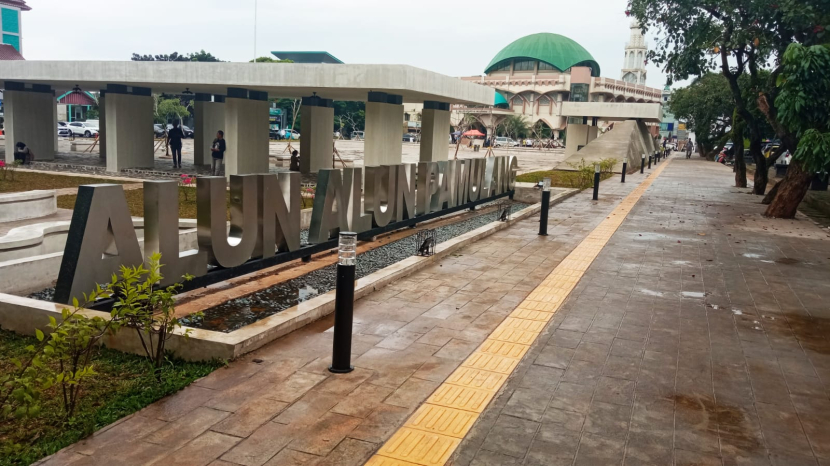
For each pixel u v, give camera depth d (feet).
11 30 181.16
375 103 65.16
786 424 15.10
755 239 41.78
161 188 21.08
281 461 12.69
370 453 13.15
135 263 21.29
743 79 84.79
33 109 83.30
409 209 40.42
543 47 346.95
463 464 12.87
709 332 22.07
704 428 14.78
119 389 15.72
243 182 24.82
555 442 13.91
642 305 25.34
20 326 19.17
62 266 19.38
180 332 18.35
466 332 21.22
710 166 136.46
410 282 27.81
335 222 32.14
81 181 61.87
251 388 16.10
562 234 41.98
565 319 23.15
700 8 57.11
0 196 39.22
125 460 12.55
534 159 151.74
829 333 22.30
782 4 47.85
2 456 12.45
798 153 40.57
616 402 16.08
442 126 76.33
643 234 42.88
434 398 15.92
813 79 40.19
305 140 80.18
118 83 70.74
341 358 17.28
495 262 32.58
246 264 25.55
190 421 14.25
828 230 46.34
